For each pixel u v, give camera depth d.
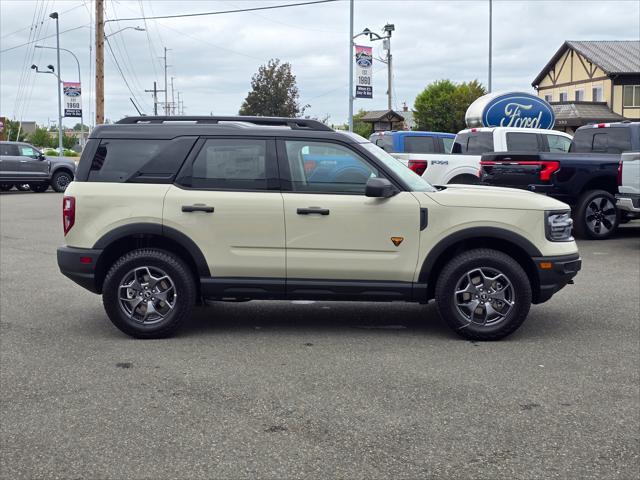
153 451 4.30
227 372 5.79
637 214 12.75
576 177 12.99
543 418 4.81
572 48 45.91
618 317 7.65
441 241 6.64
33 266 11.05
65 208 6.80
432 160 15.37
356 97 31.61
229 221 6.67
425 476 3.99
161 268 6.70
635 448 4.35
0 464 4.14
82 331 7.12
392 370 5.83
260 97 49.88
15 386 5.46
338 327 7.29
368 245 6.65
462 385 5.46
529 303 6.62
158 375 5.72
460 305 6.70
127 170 6.80
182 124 6.88
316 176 6.74
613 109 42.41
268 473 4.02
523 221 6.63
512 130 15.55
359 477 3.97
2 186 31.59
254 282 6.72
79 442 4.44
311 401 5.12
